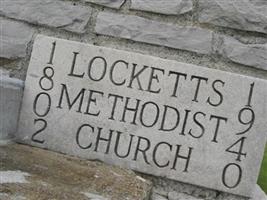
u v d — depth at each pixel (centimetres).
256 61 95
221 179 93
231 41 96
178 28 97
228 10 95
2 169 80
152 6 98
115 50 96
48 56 99
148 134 95
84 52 98
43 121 99
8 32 103
